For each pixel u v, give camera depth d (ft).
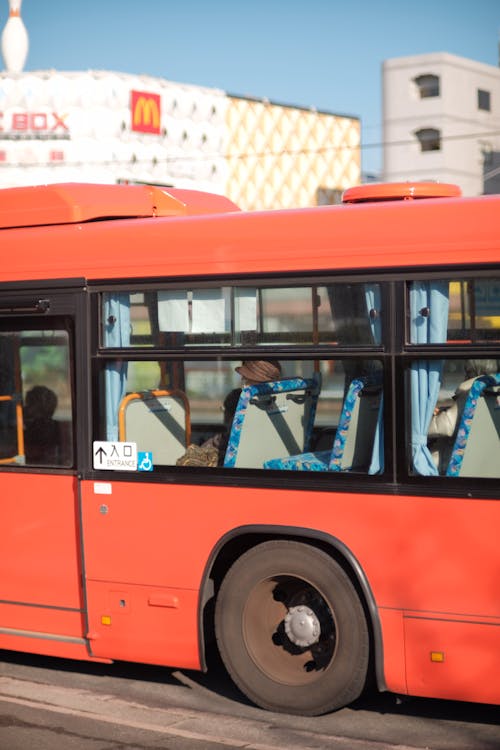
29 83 83.30
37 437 23.02
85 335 22.45
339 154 103.45
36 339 23.03
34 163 83.51
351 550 19.57
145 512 21.61
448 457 19.21
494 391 18.92
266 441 21.75
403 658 19.21
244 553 21.04
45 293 22.93
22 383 23.18
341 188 103.86
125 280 22.06
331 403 21.20
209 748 18.86
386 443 19.38
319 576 19.98
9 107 83.15
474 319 18.94
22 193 23.73
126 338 22.09
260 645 20.97
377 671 19.42
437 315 19.26
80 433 22.43
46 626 22.90
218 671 23.86
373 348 19.69
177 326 21.58
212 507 20.86
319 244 20.20
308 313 20.34
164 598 21.40
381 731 19.67
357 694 19.99
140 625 21.72
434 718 20.35
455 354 18.99
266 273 20.62
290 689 20.54
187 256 21.43
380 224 19.75
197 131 91.30
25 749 18.85
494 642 18.44
